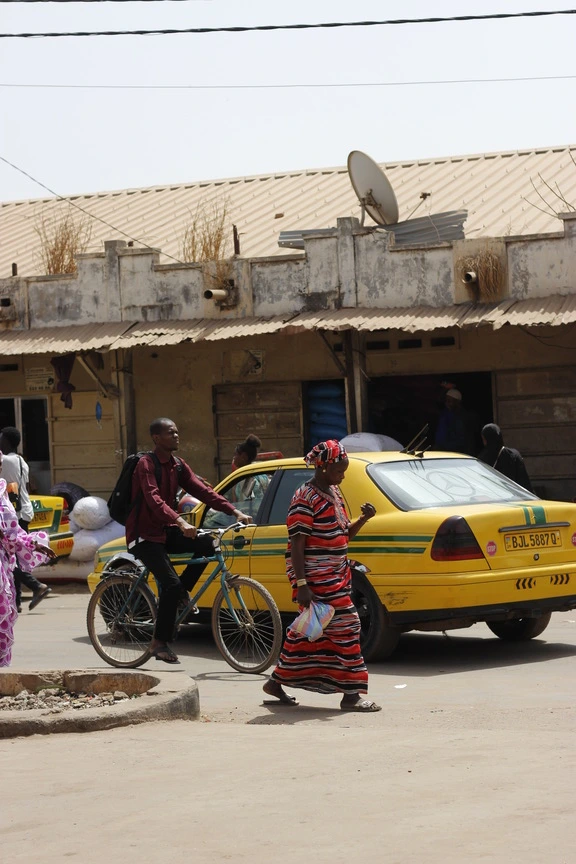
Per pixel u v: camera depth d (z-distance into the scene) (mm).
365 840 4340
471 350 19047
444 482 9805
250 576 10148
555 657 9453
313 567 7555
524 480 13664
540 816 4555
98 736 6672
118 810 4957
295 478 10188
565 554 9414
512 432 18844
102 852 4383
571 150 24125
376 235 18125
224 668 9688
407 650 10172
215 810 4875
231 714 7559
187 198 26125
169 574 9250
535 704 7453
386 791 5062
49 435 21766
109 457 21453
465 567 8859
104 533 17203
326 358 19891
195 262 19219
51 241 22391
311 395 20141
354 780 5312
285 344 20125
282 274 18703
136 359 20953
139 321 19547
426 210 21797
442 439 18469
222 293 18688
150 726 6926
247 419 20406
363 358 18344
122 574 9914
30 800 5215
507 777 5234
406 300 17938
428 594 8914
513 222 20219
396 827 4492
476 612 8883
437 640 10711
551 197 21188
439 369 19234
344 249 18328
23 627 12906
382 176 18453
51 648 11102
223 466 20547
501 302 17312
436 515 9008
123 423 19531
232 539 10328
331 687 7582
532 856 4062
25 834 4695
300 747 6156
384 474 9641
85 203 27359
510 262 17375
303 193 24781
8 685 8242
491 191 22312
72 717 6809
